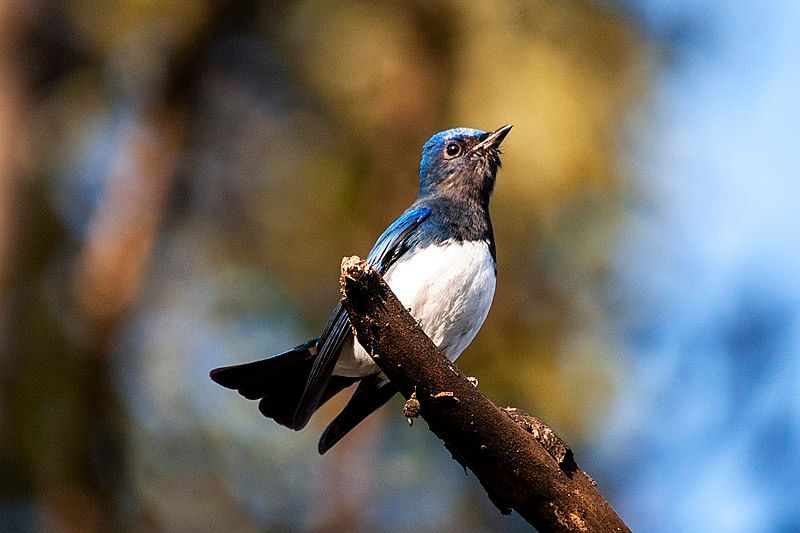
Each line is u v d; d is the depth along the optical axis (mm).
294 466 13547
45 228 14039
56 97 14211
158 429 13336
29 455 13180
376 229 12914
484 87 12305
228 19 13766
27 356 13445
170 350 13656
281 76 13844
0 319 13398
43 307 13727
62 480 13133
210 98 14156
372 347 6414
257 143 13953
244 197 13914
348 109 13102
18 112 13938
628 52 12672
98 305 13695
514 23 12578
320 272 13305
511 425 6469
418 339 6348
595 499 6508
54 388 13383
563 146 11930
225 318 13695
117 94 14414
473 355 12320
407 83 12781
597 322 12695
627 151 12555
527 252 12375
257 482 13430
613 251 12617
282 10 13625
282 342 13492
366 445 13477
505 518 13914
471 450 6539
